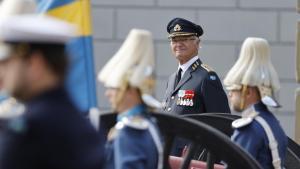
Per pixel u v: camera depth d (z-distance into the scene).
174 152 13.95
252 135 10.91
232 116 12.57
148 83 9.47
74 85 11.20
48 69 6.93
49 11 11.20
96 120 10.67
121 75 9.40
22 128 6.73
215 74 16.08
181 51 16.30
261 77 11.05
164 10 24.84
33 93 6.95
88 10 11.34
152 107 9.60
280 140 11.09
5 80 7.04
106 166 9.44
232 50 24.83
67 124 6.84
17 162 6.71
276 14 24.94
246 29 24.89
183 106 16.08
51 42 6.92
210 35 24.84
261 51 11.12
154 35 24.84
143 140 9.38
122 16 24.89
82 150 6.87
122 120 9.45
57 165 6.77
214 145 10.09
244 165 9.99
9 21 6.93
